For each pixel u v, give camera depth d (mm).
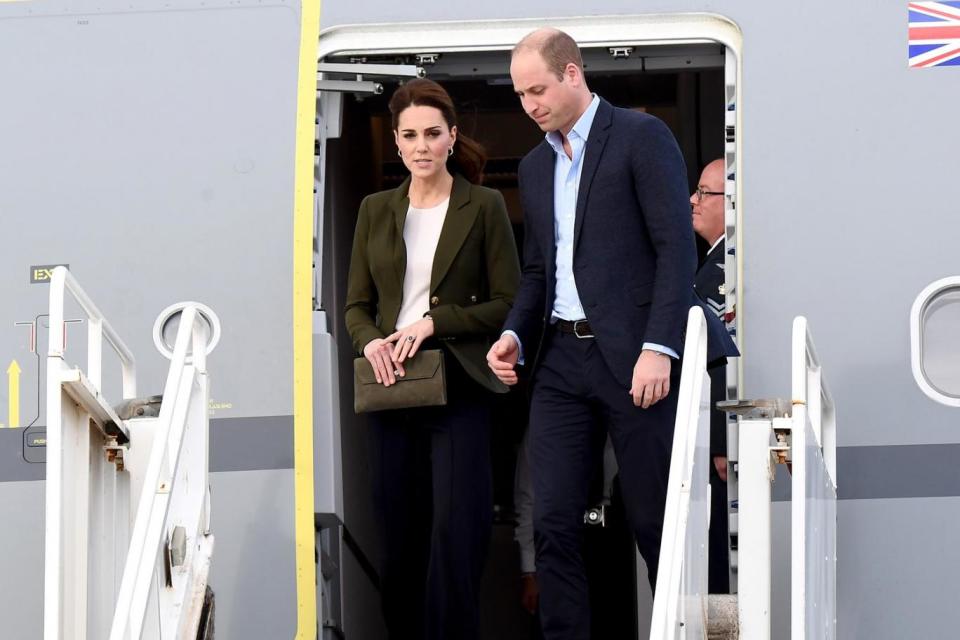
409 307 22328
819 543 18328
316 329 22812
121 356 20453
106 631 18828
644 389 19031
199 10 23641
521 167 20734
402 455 22609
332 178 25641
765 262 22422
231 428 22500
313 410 22625
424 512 23609
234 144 23203
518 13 23000
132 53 23578
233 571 22219
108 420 18750
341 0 23375
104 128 23406
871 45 22781
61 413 17766
